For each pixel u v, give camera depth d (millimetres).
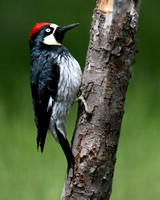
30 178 12367
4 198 11820
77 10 19219
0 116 14656
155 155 13039
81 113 7867
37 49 9641
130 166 12766
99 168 7738
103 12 7547
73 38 17656
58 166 12711
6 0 20094
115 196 11844
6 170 12664
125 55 7547
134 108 14781
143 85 15891
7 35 18578
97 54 7680
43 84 9250
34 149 13305
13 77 16562
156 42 17828
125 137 13680
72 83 8984
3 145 13484
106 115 7656
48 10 19438
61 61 9242
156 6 19531
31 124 14344
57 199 11734
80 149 7816
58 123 9164
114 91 7621
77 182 7855
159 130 13898
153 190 11984
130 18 7430
